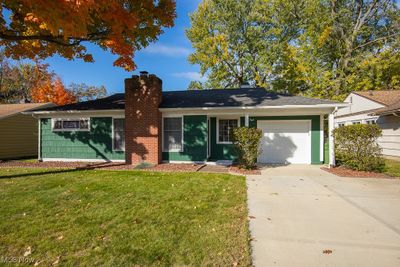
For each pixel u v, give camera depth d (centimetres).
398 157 1435
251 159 1002
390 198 582
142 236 375
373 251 329
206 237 371
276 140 1261
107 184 725
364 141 936
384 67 2216
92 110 1270
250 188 681
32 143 1823
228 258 313
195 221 434
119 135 1287
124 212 480
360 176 855
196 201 554
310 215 466
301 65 2436
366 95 1834
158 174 899
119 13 744
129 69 909
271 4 2531
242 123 1281
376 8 2486
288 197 590
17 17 792
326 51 2602
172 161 1220
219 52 2691
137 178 819
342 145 980
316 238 368
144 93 1174
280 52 2555
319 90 2428
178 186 701
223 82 2788
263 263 301
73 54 992
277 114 1223
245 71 2761
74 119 1335
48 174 902
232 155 1292
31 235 380
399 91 1903
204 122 1184
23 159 1516
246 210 493
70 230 398
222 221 434
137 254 323
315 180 793
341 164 1088
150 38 953
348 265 295
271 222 431
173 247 341
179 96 1435
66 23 571
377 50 2531
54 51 962
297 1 2469
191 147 1202
